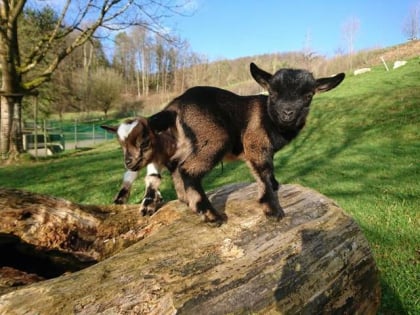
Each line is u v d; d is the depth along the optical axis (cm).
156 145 68
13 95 313
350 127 291
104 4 306
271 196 63
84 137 580
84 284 44
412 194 143
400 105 328
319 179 173
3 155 319
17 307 41
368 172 179
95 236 71
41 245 68
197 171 63
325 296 52
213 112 66
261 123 67
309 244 55
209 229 57
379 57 712
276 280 49
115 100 906
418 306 77
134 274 45
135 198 158
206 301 43
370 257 62
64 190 189
